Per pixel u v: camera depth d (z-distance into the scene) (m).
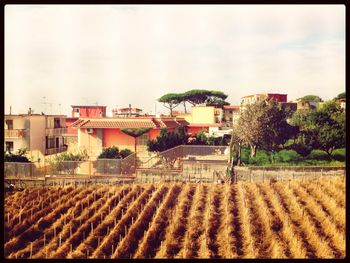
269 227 21.03
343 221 21.58
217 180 29.94
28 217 22.69
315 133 36.41
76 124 42.56
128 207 24.34
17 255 18.52
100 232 21.08
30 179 29.08
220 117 65.62
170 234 20.78
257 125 36.41
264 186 28.42
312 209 23.58
